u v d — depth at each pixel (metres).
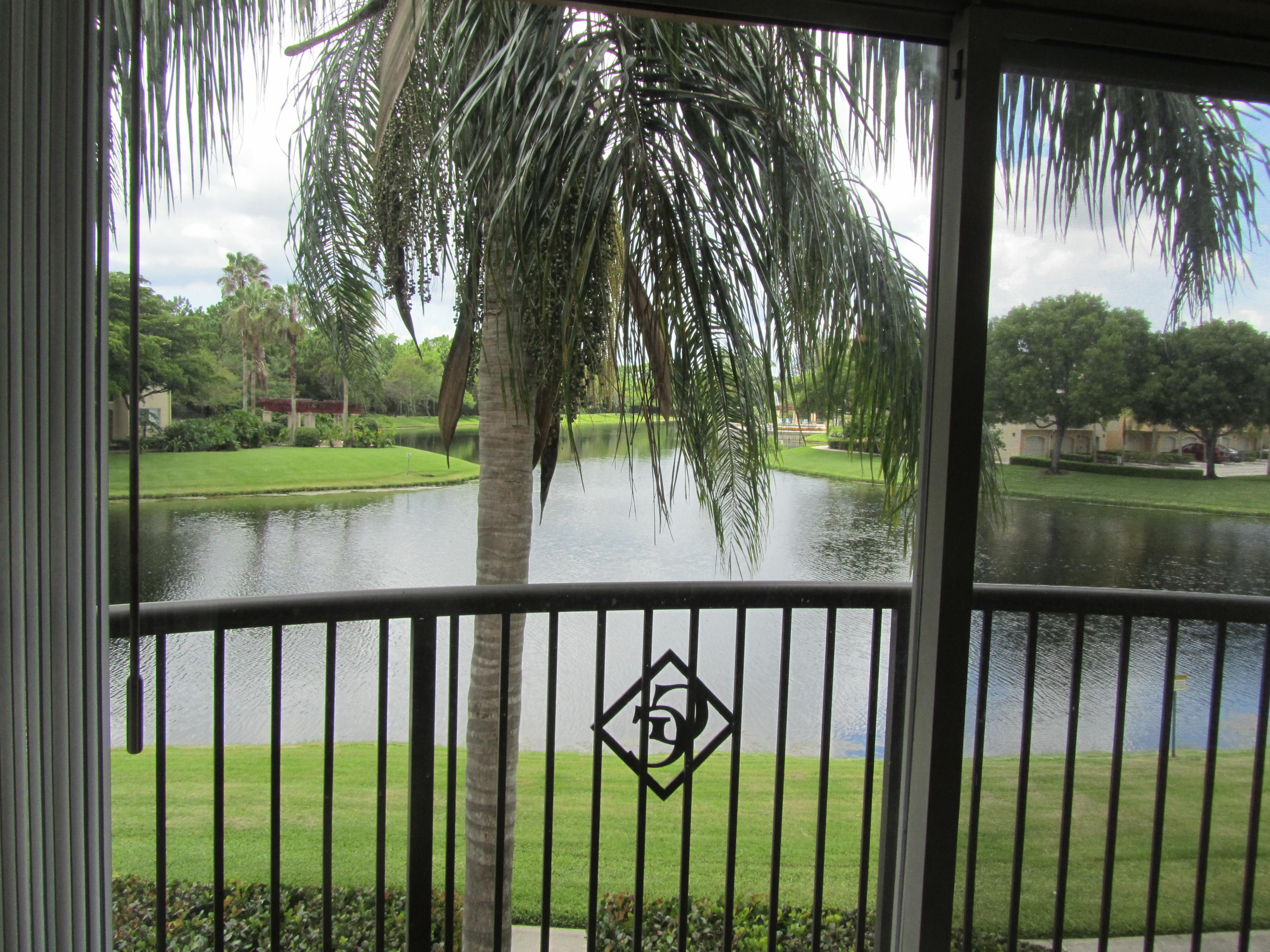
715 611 1.80
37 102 0.97
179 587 1.52
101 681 1.09
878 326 1.70
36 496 1.00
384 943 1.58
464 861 1.91
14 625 0.99
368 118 1.57
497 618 1.77
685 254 1.53
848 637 1.94
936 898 1.35
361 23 1.57
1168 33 1.27
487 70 1.47
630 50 1.53
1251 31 1.29
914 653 1.39
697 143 1.57
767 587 1.67
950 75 1.27
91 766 1.07
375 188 1.53
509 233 1.49
